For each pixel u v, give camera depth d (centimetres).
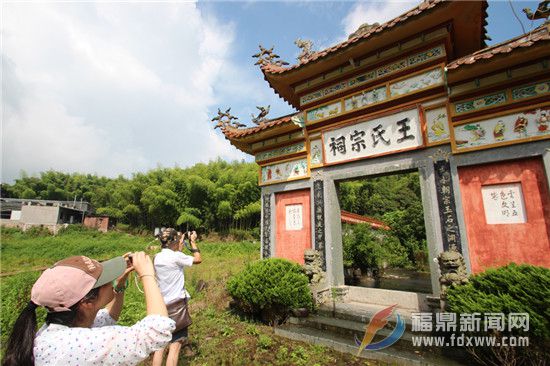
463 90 526
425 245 1577
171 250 419
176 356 378
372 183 2952
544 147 466
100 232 3997
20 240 3089
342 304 615
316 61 685
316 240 694
